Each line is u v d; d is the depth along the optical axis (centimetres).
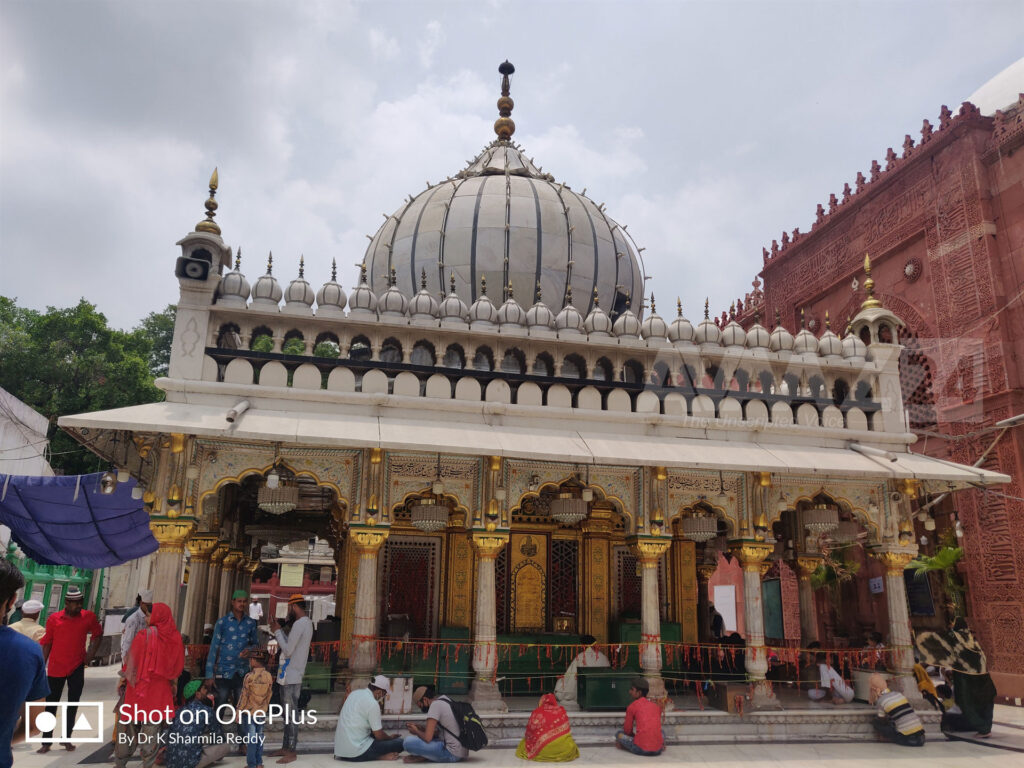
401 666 966
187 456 796
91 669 1489
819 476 973
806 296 1927
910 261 1577
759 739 839
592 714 823
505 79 1628
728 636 1177
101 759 680
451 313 952
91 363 2283
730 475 956
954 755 784
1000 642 1277
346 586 1011
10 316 2580
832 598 1695
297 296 903
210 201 917
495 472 873
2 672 312
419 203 1357
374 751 700
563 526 1098
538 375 948
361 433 809
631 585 1124
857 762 743
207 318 870
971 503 1352
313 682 902
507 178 1349
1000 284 1361
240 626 755
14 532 1091
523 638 1017
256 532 1314
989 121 1436
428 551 1045
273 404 850
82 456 2284
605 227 1372
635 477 929
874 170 1689
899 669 938
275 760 692
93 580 1638
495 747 778
